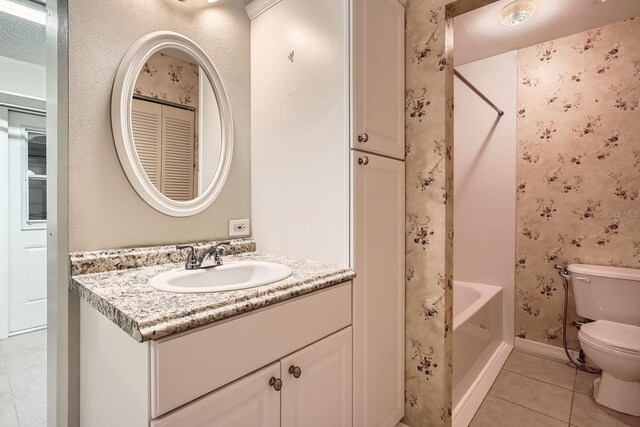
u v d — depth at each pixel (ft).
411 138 4.78
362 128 3.96
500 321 7.66
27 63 8.27
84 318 3.17
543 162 7.34
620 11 5.87
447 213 4.52
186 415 2.19
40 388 5.90
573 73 6.96
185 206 4.36
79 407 3.29
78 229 3.43
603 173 6.64
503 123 7.83
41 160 9.04
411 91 4.77
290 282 3.09
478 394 5.76
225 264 3.99
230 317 2.49
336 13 3.98
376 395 4.20
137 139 3.89
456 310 7.52
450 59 4.62
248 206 5.24
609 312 6.08
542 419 5.16
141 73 3.92
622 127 6.43
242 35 5.18
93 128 3.55
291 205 4.59
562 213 7.13
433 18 4.54
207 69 4.60
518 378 6.37
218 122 4.77
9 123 8.42
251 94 5.25
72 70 3.39
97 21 3.58
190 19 4.48
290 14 4.58
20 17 5.95
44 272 9.04
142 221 3.96
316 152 4.24
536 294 7.47
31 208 8.85
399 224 4.68
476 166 8.24
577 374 6.49
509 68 7.72
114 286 2.95
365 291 4.02
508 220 7.77
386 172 4.42
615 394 5.32
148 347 2.07
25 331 8.63
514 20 6.04
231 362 2.49
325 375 3.38
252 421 2.63
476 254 8.22
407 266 4.82
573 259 7.00
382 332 4.33
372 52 4.12
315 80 4.24
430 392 4.58
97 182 3.58
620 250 6.47
